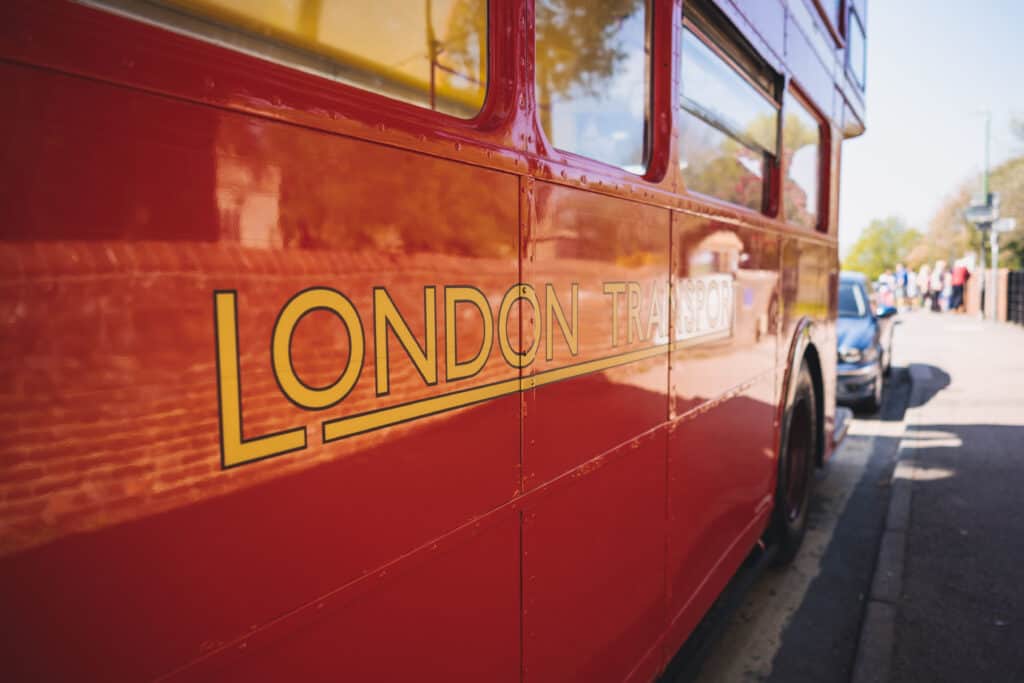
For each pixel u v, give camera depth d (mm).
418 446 1108
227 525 819
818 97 3951
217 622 813
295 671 916
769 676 2908
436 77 1214
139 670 737
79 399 675
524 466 1392
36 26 636
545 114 1537
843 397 8023
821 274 4336
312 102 900
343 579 981
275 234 858
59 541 666
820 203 4445
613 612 1811
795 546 3992
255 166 831
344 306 959
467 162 1192
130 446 718
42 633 657
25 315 637
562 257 1498
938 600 3500
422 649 1138
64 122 656
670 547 2178
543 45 1505
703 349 2389
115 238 698
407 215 1063
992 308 22234
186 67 755
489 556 1299
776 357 3375
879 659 2953
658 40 1999
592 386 1646
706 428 2455
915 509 4773
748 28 2580
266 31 956
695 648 2812
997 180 34375
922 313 28875
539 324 1421
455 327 1178
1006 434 6805
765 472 3305
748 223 2824
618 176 1736
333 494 958
